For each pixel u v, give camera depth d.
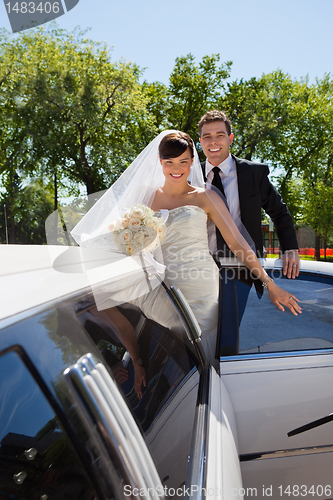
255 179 2.59
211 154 2.64
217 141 2.59
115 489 0.58
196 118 21.03
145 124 20.00
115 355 0.79
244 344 1.77
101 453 0.58
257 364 1.71
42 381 0.60
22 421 0.57
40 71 17.11
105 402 0.61
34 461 0.56
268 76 22.22
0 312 0.62
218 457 0.91
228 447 1.02
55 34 17.77
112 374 0.72
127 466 0.59
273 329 1.82
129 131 20.02
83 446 0.58
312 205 21.47
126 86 18.83
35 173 16.70
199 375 1.28
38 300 0.71
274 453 1.53
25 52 17.27
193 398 1.09
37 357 0.61
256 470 1.50
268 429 1.56
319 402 1.63
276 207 2.60
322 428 1.60
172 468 0.75
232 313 1.87
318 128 23.06
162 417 0.83
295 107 22.47
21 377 0.58
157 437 0.76
